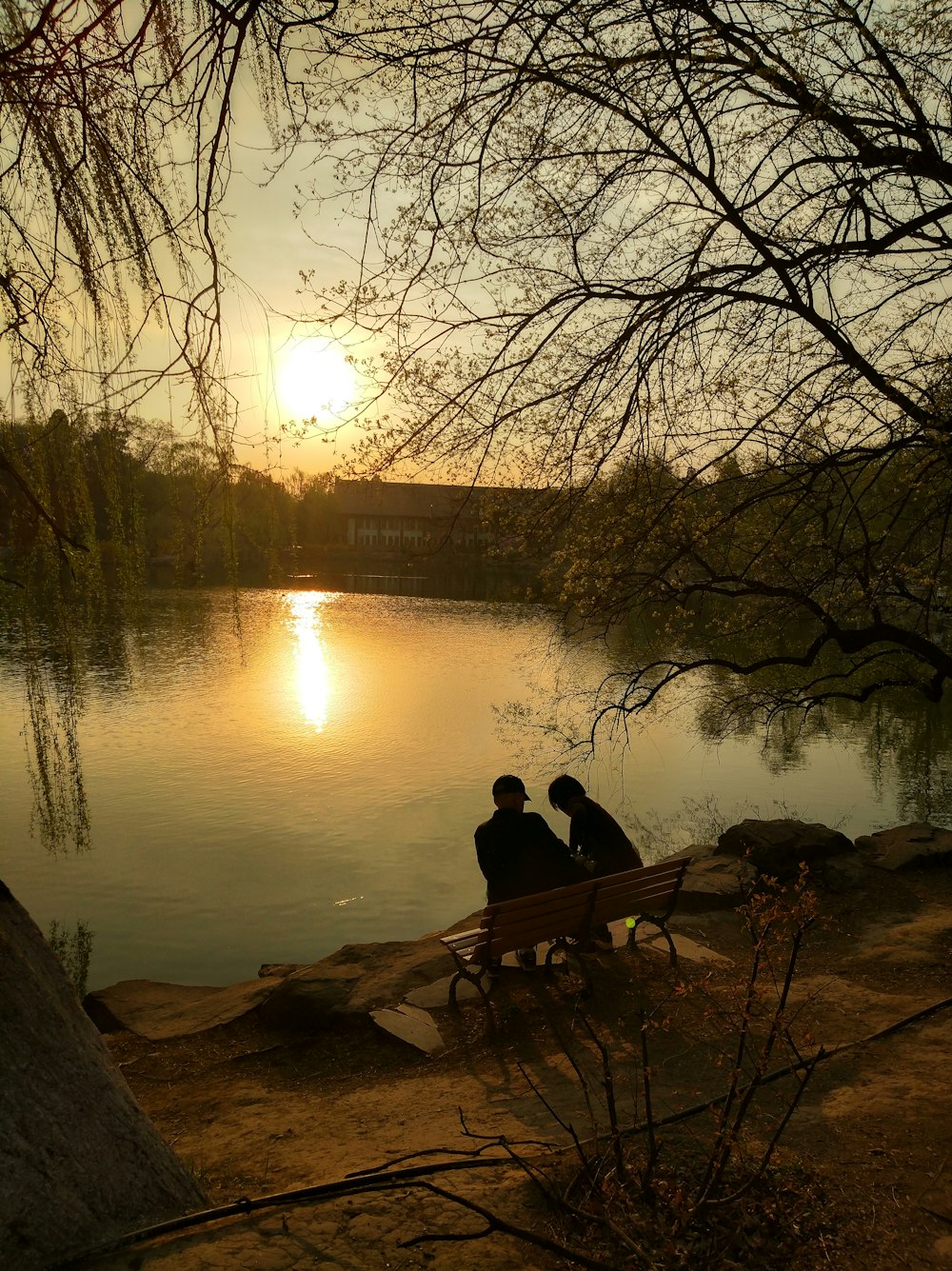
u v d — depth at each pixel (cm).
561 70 450
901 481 591
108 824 1412
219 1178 391
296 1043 594
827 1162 343
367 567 8600
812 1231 293
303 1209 291
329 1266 257
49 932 989
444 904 1073
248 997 690
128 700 2630
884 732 2222
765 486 623
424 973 661
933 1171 336
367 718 2391
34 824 1362
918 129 495
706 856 885
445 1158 371
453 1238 260
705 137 490
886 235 480
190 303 304
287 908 1057
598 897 590
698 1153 345
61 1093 276
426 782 1709
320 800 1573
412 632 4603
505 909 547
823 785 1691
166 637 4041
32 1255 242
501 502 542
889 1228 297
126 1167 278
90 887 1123
